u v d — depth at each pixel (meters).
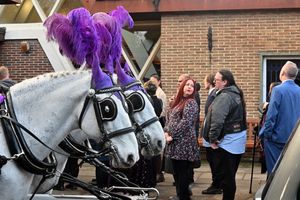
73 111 3.78
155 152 5.02
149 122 4.96
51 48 11.77
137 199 4.09
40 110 3.66
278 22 10.76
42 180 3.80
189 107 6.43
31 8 12.60
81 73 3.77
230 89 6.32
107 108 3.77
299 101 6.30
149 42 12.07
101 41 4.28
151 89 7.72
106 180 6.37
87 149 4.57
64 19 4.05
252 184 8.41
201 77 11.11
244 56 10.92
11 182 3.39
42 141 3.64
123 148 3.78
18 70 12.08
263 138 6.55
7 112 3.53
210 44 11.02
